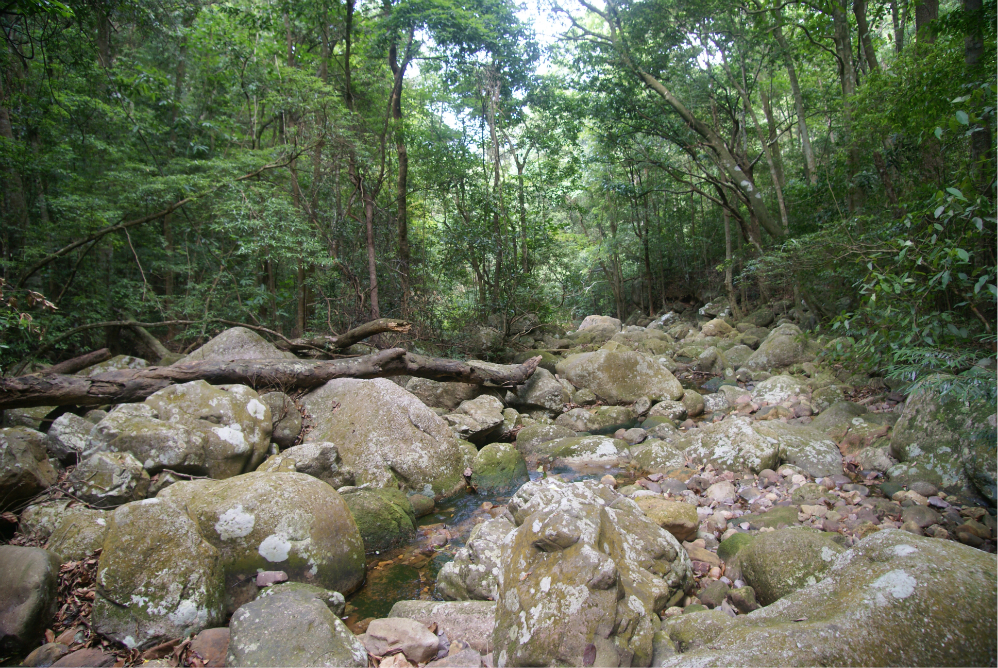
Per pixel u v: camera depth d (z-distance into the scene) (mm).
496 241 11453
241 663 2652
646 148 15875
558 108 14820
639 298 25266
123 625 3057
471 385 8477
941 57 6703
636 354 9203
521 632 2553
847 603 2176
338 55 12102
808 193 11703
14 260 8531
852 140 9742
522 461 6180
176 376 5961
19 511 3988
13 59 9117
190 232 12422
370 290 10008
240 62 10125
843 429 6062
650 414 8242
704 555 3809
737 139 15383
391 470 5492
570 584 2555
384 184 12539
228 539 3604
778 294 17141
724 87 15086
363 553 3977
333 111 9727
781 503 4598
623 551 3207
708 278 21891
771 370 10250
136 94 10031
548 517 2865
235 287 10727
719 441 5734
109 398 5668
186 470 4699
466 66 11914
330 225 10344
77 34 9445
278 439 5809
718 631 2652
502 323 11570
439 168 12438
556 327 14805
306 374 6562
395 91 11383
